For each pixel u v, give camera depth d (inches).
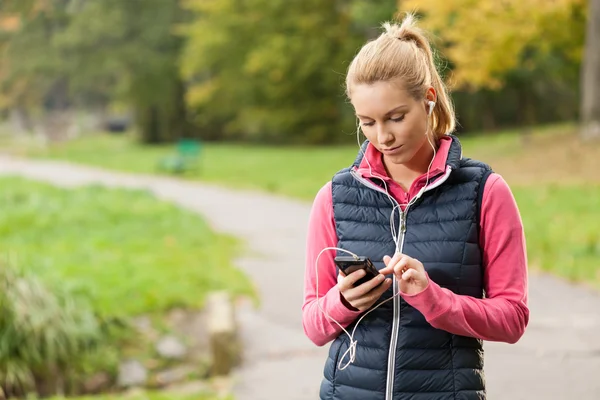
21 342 245.8
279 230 470.3
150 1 1550.2
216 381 230.2
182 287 307.6
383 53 78.7
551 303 269.7
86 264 348.5
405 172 86.6
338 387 86.7
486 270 84.1
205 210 569.6
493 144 842.2
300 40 1302.9
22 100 1866.4
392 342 83.9
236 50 1406.3
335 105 1384.1
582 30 709.3
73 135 1889.8
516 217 83.7
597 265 319.9
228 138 1659.7
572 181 554.6
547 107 1307.8
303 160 956.0
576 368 205.3
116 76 1800.0
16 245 403.5
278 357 243.1
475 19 668.7
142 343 265.6
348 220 87.6
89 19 1505.9
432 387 83.1
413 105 78.7
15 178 815.1
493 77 811.4
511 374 202.5
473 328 80.1
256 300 303.3
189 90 1551.4
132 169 964.0
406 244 84.4
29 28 1537.9
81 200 591.8
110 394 240.7
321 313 85.7
